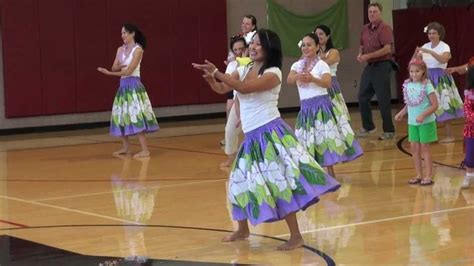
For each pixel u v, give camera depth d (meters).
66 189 10.88
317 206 9.47
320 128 10.59
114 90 18.94
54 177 11.91
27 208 9.59
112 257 7.17
